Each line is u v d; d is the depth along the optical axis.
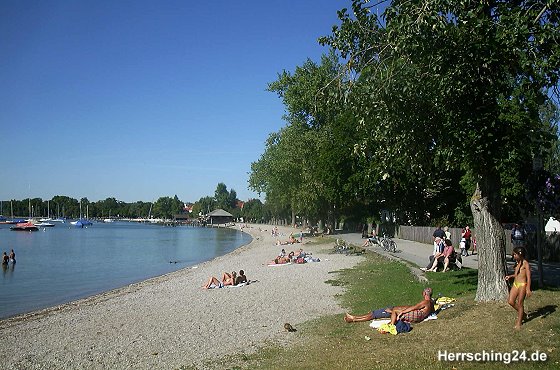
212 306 19.14
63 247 71.88
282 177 66.00
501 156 11.34
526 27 10.19
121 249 68.19
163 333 14.85
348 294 19.52
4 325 18.48
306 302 18.48
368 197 53.34
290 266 33.03
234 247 72.88
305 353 11.11
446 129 12.14
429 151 13.54
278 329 14.20
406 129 12.76
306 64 57.16
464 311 11.73
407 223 53.34
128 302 22.09
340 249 40.84
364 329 12.59
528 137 11.77
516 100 11.49
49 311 21.53
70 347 13.91
